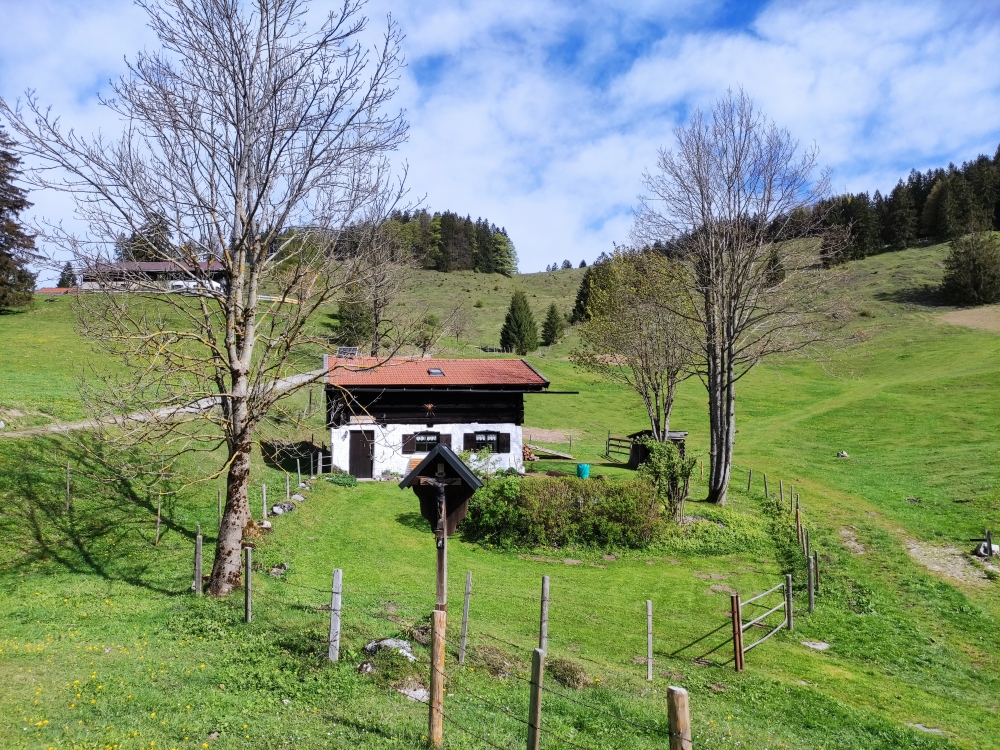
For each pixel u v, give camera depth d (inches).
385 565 842.8
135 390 596.4
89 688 401.4
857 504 1291.8
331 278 616.7
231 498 613.3
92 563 681.0
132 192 551.5
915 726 527.5
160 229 578.2
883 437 1894.7
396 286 773.9
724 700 522.9
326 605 592.4
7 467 839.7
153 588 627.5
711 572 936.3
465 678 456.4
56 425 1058.7
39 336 2073.1
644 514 1027.3
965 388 2292.1
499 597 757.3
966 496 1272.1
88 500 829.2
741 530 1097.4
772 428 2123.5
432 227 7012.8
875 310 3809.1
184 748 334.0
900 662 678.5
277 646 480.1
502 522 996.6
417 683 431.2
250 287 617.0
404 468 1414.9
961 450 1631.4
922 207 5767.7
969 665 682.8
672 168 1437.0
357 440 1401.3
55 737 339.6
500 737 365.1
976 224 4040.4
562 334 3895.2
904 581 914.1
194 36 568.1
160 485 932.6
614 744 379.6
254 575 681.0
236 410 610.2
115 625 523.2
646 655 624.4
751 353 1284.4
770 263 1259.2
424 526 1046.4
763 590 873.5
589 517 1010.7
